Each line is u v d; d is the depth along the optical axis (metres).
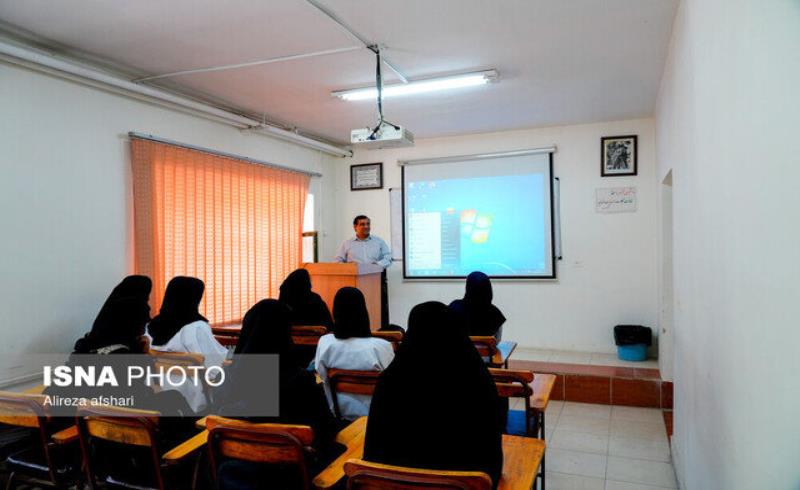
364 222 6.00
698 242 2.22
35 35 3.29
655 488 3.03
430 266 6.59
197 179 4.63
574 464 3.38
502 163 6.25
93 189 3.75
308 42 3.46
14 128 3.25
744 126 1.41
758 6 1.30
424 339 1.58
